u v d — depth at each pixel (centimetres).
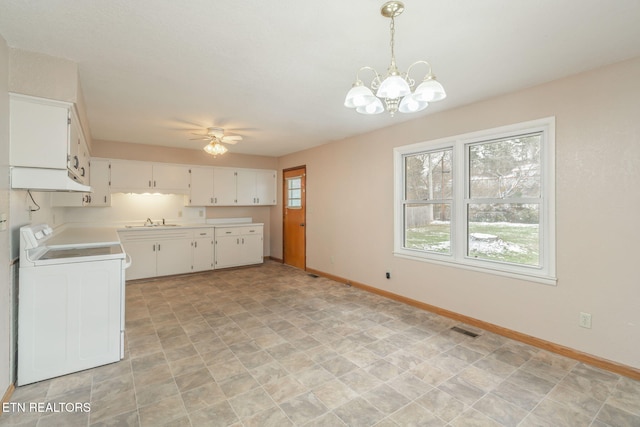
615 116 226
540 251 272
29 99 205
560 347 255
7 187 194
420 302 369
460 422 177
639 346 218
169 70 241
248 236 608
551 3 160
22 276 210
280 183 657
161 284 478
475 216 322
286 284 480
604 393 203
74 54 214
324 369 233
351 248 470
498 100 293
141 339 284
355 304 383
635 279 219
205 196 577
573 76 246
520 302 281
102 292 237
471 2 159
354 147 461
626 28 182
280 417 180
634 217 219
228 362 244
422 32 188
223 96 298
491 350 263
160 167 531
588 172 239
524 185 284
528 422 177
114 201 521
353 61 227
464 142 325
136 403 192
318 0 158
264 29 186
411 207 388
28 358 211
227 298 408
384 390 207
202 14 170
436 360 246
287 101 312
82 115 288
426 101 166
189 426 172
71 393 202
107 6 162
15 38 191
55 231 375
